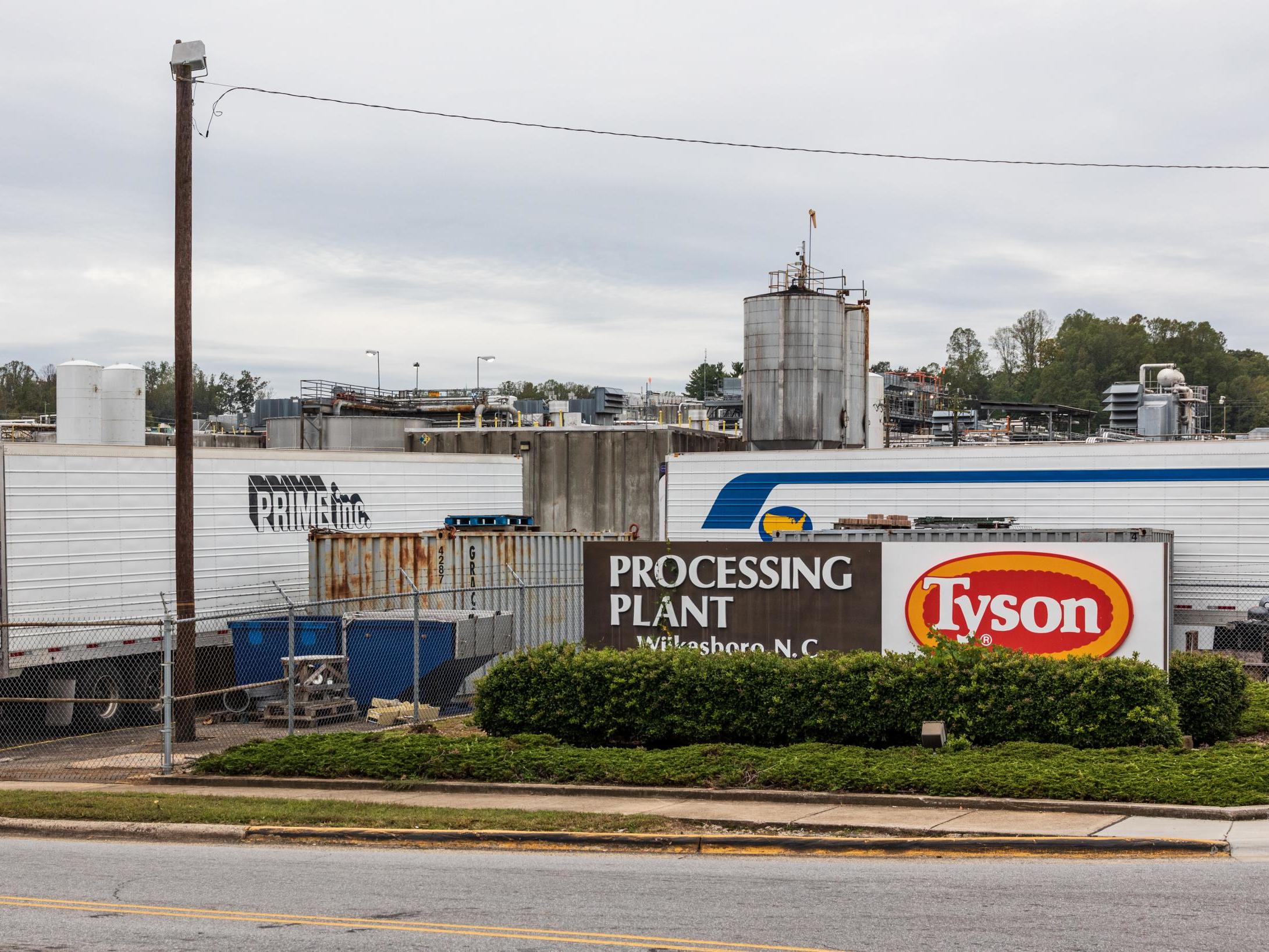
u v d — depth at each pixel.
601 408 70.88
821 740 15.74
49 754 18.72
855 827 12.16
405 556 25.81
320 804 13.97
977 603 16.33
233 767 16.02
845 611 17.00
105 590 20.86
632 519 41.16
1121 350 141.00
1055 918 8.73
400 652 21.78
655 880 10.44
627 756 15.23
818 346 41.69
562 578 27.73
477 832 12.48
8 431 28.02
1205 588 25.91
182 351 19.16
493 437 42.94
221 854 12.11
